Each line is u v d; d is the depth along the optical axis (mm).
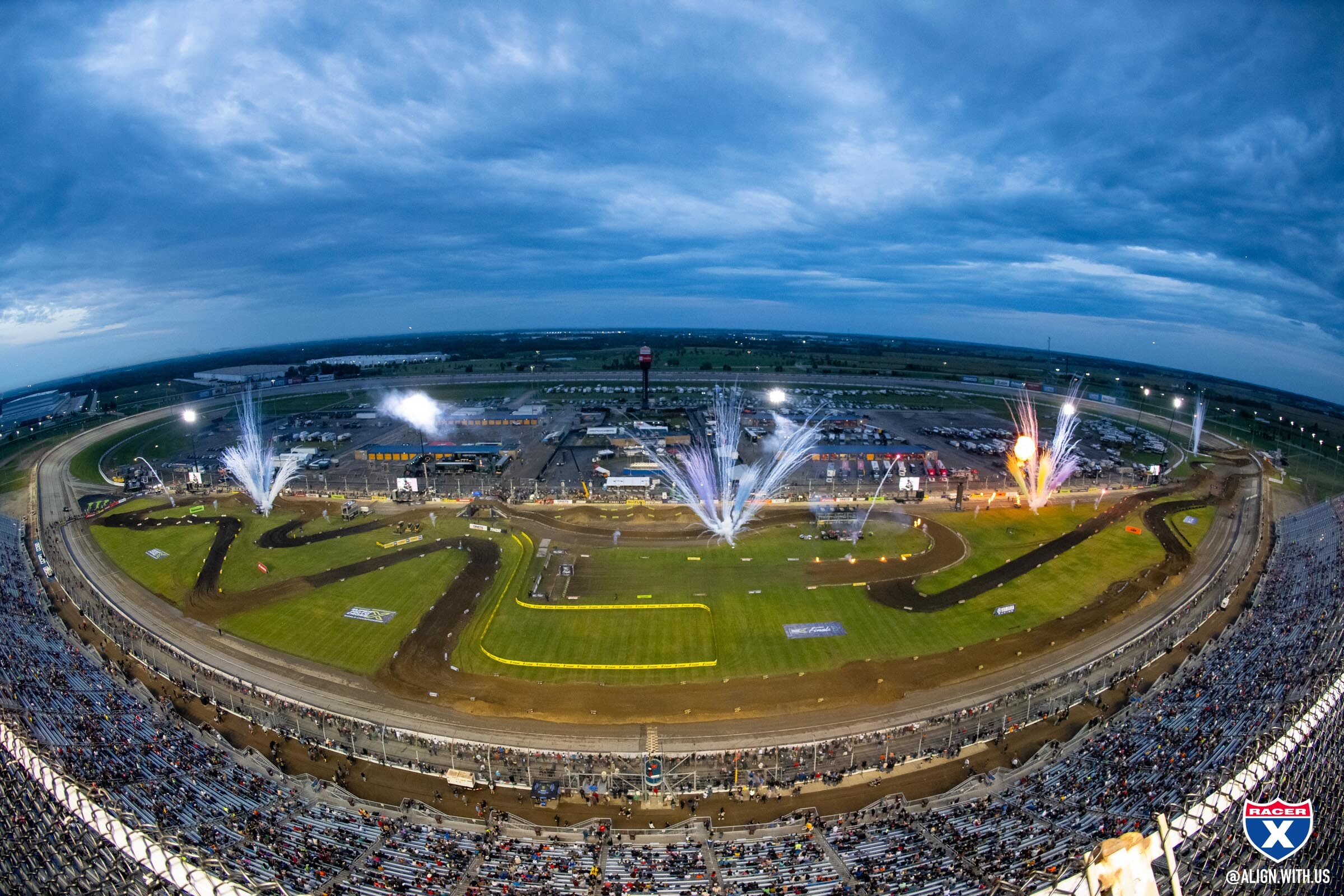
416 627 82562
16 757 34812
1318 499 133000
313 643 79125
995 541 109125
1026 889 16516
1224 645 75438
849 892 43438
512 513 125062
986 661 74250
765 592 91000
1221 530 114812
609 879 46094
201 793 52406
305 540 111562
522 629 81688
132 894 25672
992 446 176125
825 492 138000
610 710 66938
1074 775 54500
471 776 57625
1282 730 37281
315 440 190625
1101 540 109625
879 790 56750
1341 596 80188
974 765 59281
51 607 89562
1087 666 72812
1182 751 53500
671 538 111875
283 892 23219
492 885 45281
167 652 77750
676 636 80000
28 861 29234
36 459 170000
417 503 132375
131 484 142250
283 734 63969
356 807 54219
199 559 104000
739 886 44719
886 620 83250
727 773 58906
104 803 30078
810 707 67062
